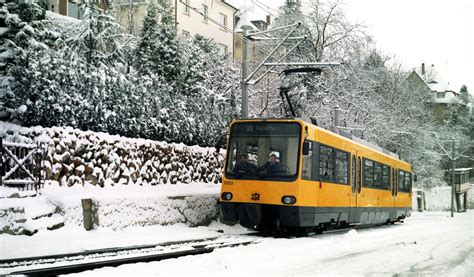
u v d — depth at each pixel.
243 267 9.68
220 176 23.30
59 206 13.84
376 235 17.89
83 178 15.81
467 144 70.81
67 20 31.41
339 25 38.03
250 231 18.22
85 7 25.58
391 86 45.88
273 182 15.42
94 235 13.85
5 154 13.67
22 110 14.48
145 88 19.03
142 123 18.64
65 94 15.70
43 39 20.59
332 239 15.38
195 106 22.44
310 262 10.72
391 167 25.78
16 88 15.02
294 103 34.81
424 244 15.27
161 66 28.69
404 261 11.41
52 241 12.51
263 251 11.95
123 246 12.64
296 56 37.97
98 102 16.77
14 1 18.64
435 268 10.48
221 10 50.28
